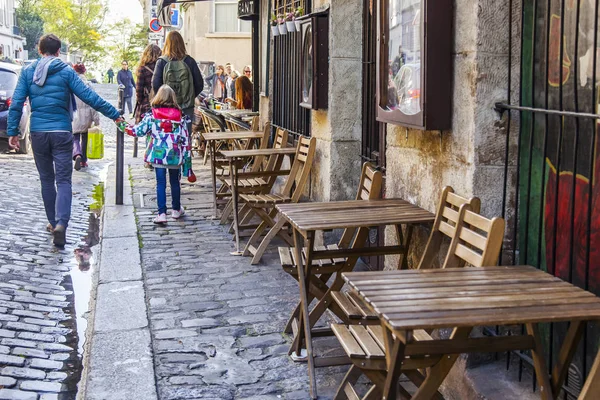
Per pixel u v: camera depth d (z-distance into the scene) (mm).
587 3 3373
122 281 6230
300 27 7523
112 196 10133
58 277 6754
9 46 65000
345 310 3836
